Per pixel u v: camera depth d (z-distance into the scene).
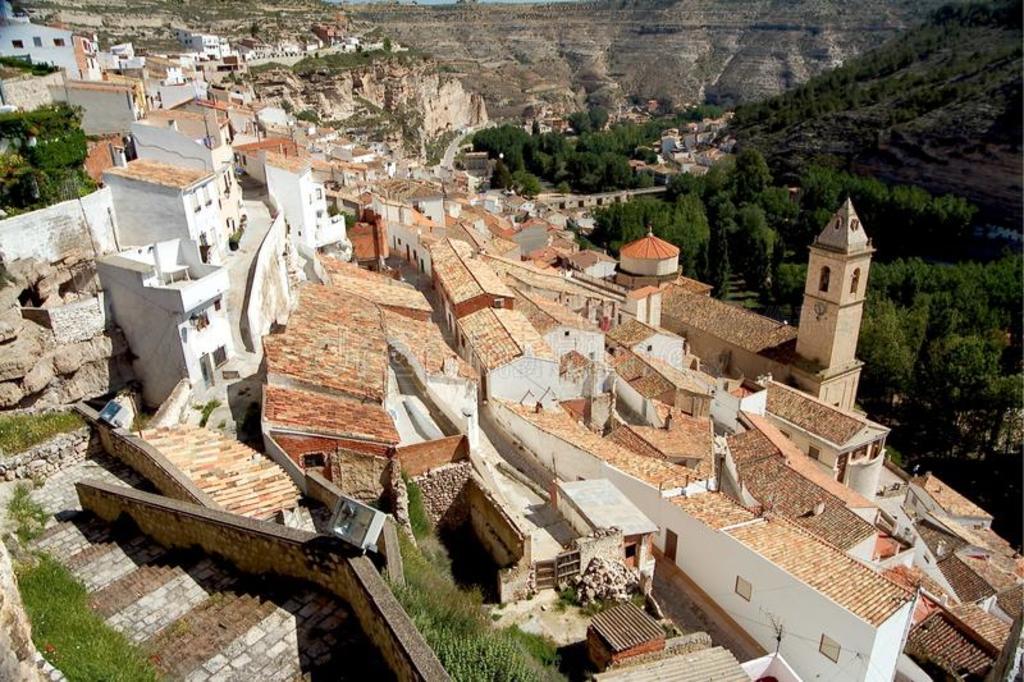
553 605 26.75
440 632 18.14
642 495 34.19
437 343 41.69
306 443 26.62
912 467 68.12
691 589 32.88
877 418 75.69
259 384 32.69
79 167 41.00
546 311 50.75
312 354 32.34
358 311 39.81
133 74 79.25
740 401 50.88
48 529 23.47
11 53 57.47
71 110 44.34
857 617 26.28
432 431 32.28
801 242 136.38
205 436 26.92
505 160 199.88
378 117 193.50
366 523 18.41
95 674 15.66
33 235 29.97
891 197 133.00
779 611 28.92
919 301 88.00
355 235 61.84
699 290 84.69
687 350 70.31
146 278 30.67
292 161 54.09
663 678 22.31
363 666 16.91
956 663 32.28
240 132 70.50
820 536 34.06
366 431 27.67
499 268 62.28
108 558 21.62
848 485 53.00
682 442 42.16
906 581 37.38
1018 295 89.31
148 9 197.62
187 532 21.25
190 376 31.66
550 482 36.16
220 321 33.66
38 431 26.81
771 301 113.50
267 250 39.22
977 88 152.25
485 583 27.42
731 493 42.31
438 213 82.94
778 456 44.28
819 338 62.66
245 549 20.16
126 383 32.25
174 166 38.81
